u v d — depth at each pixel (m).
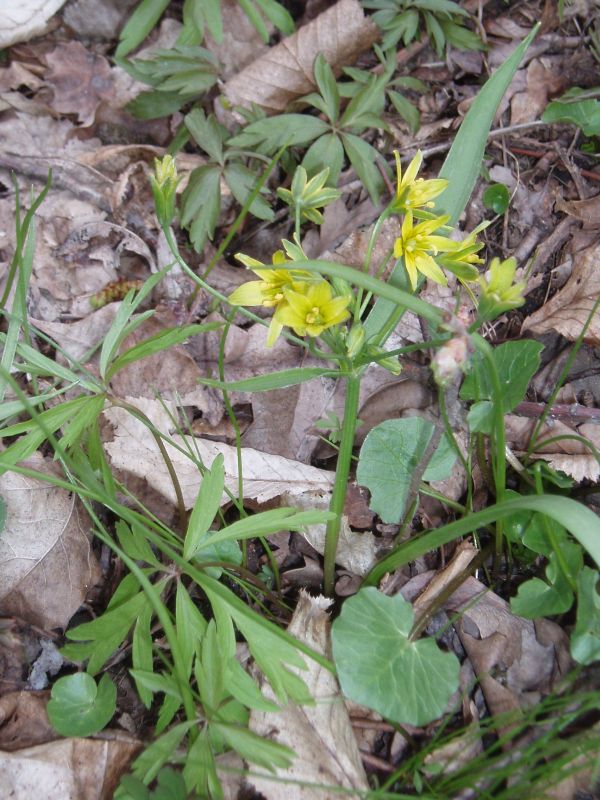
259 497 0.25
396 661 0.19
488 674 0.22
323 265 0.15
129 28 0.34
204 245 0.33
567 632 0.22
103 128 0.37
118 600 0.21
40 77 0.37
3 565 0.23
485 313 0.16
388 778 0.20
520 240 0.31
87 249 0.32
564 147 0.33
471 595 0.23
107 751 0.20
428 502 0.26
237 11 0.37
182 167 0.35
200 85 0.33
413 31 0.33
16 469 0.19
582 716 0.20
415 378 0.28
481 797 0.19
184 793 0.18
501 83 0.22
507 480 0.26
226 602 0.19
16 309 0.21
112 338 0.22
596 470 0.25
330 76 0.31
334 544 0.22
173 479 0.24
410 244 0.18
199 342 0.30
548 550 0.21
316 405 0.28
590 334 0.28
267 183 0.34
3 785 0.19
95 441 0.22
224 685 0.19
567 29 0.36
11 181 0.34
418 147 0.34
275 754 0.18
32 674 0.22
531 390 0.28
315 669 0.21
